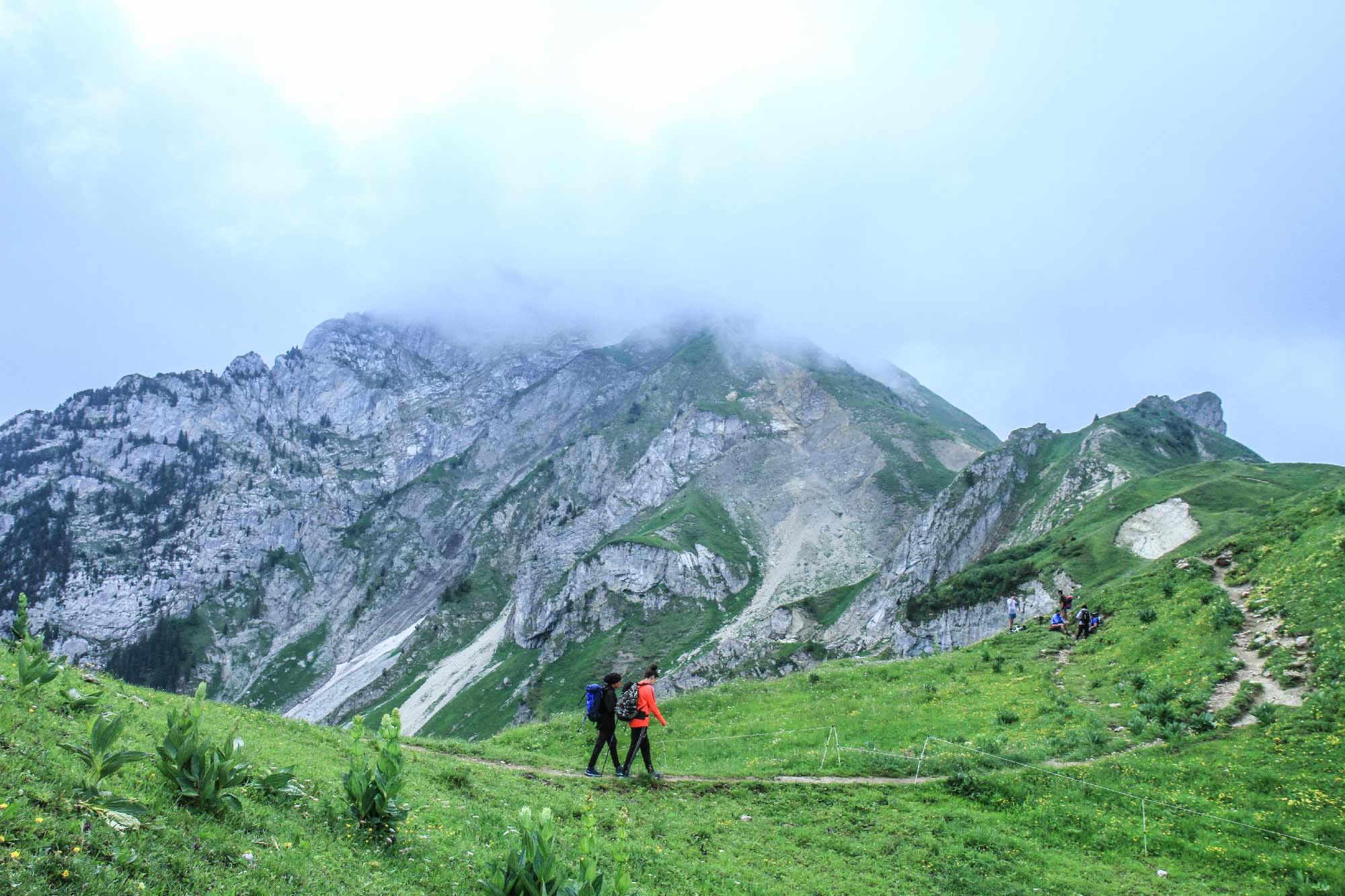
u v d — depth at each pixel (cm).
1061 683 3653
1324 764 2397
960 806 2503
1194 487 10888
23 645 1493
